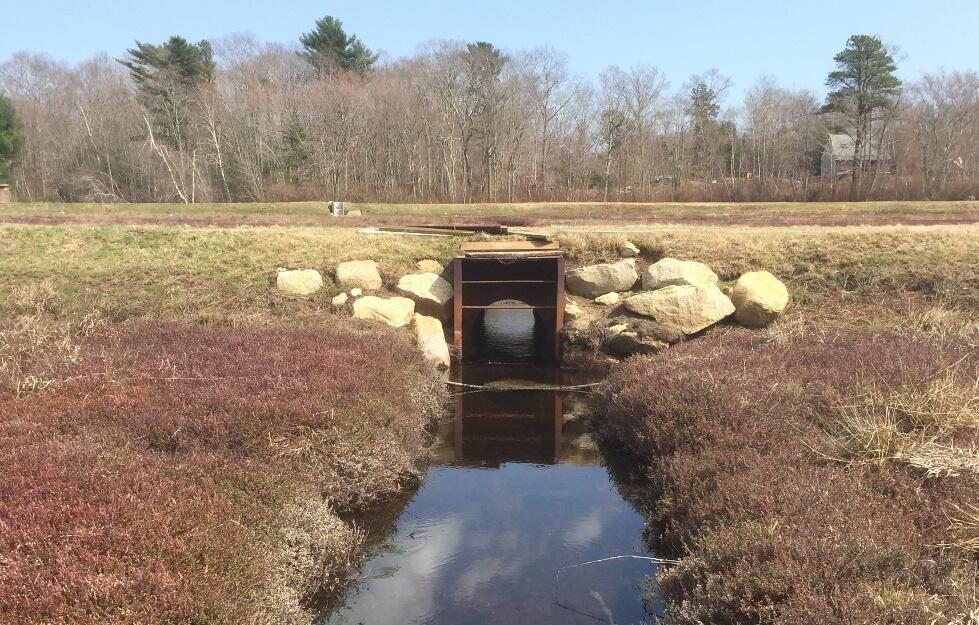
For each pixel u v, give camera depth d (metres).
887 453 5.82
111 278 14.02
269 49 65.31
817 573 3.97
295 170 56.31
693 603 4.51
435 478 8.32
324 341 10.19
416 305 14.34
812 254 14.45
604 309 14.31
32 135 54.44
